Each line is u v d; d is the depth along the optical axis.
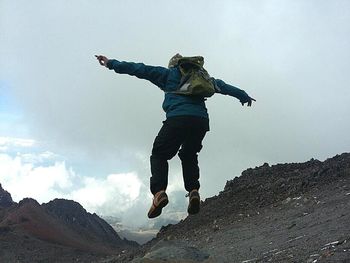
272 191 17.52
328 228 9.84
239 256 10.28
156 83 4.46
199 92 4.27
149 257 7.97
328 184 15.42
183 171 4.59
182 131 4.25
